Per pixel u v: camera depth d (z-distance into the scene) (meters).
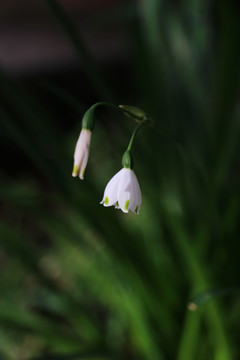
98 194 0.43
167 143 0.44
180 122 0.45
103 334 0.47
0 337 0.50
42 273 0.46
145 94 0.46
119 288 0.44
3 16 0.81
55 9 0.40
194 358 0.42
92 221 0.43
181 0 0.54
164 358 0.43
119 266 0.43
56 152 0.42
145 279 0.43
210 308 0.40
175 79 0.48
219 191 0.46
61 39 0.77
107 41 0.76
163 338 0.44
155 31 0.48
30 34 0.78
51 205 0.61
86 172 0.43
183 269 0.44
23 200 0.43
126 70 0.74
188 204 0.46
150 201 0.44
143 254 0.43
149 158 0.44
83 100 0.77
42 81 0.41
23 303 0.53
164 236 0.45
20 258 0.46
